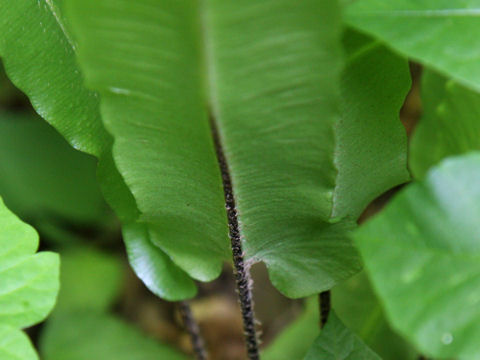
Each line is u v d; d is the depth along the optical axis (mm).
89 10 142
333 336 189
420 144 234
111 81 153
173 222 190
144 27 143
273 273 198
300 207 180
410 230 148
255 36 141
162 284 209
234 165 166
